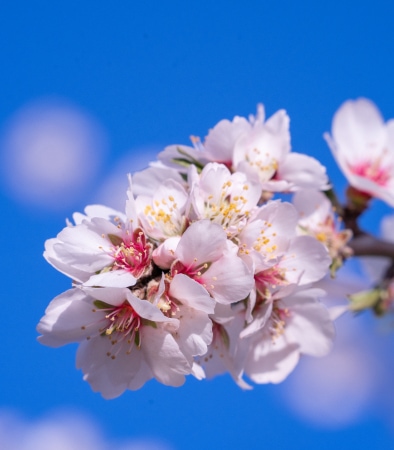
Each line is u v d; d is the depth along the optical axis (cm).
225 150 66
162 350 62
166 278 62
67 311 62
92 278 62
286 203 63
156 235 62
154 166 66
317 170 66
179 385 62
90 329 62
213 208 63
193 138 66
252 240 62
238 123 66
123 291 61
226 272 62
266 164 66
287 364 66
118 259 62
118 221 63
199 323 62
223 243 62
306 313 65
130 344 62
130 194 62
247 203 63
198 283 61
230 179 63
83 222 62
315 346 65
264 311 64
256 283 63
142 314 61
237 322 63
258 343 66
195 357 65
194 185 63
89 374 63
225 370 65
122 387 63
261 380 65
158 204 63
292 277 64
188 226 63
